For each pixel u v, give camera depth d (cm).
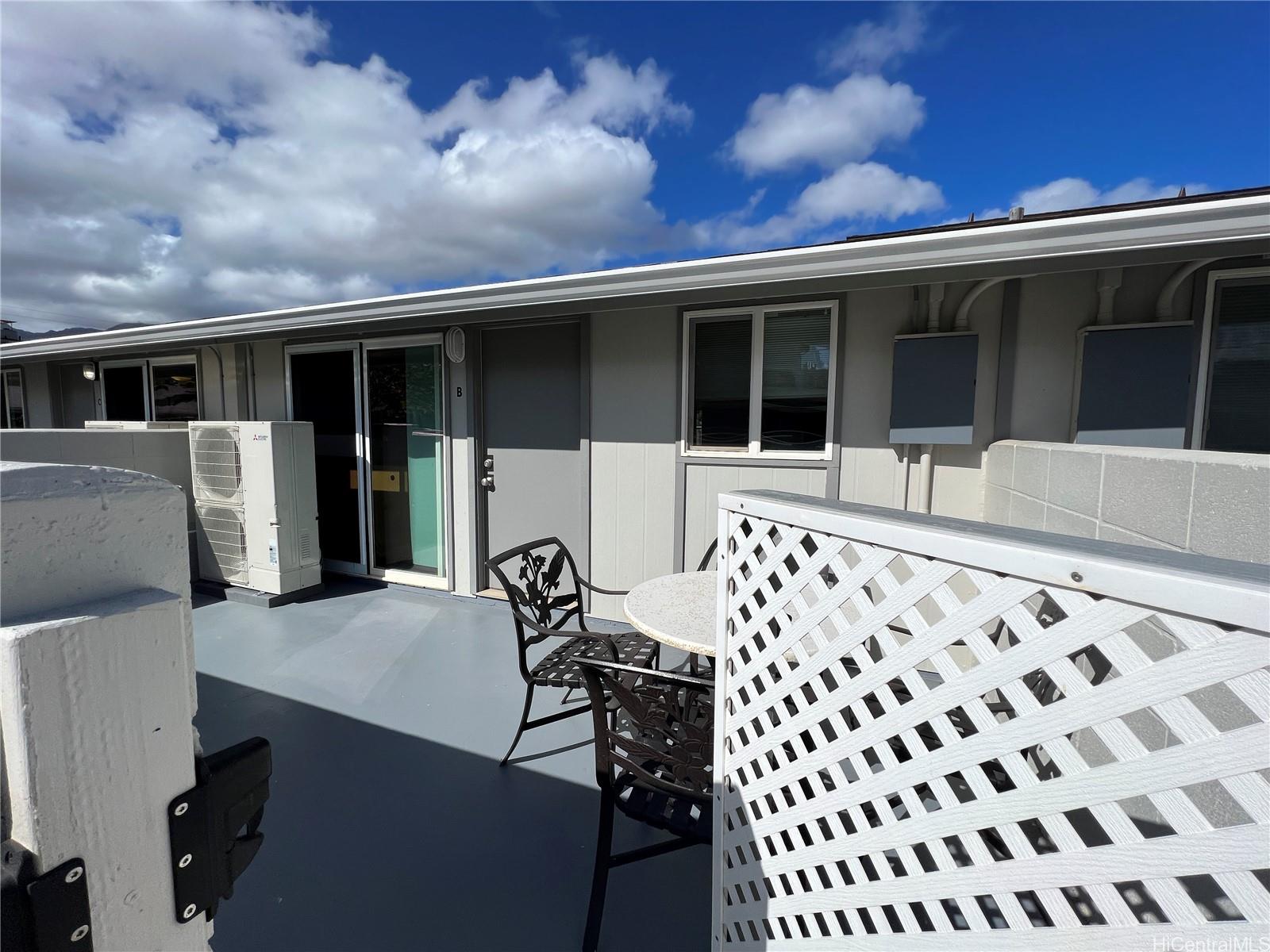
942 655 79
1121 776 63
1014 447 259
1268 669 53
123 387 640
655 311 373
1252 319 258
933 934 83
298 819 207
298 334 458
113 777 49
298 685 311
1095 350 274
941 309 308
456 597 457
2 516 42
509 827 204
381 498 497
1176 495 130
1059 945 70
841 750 96
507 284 327
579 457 416
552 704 291
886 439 324
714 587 238
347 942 159
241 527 455
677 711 167
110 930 49
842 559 96
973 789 77
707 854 194
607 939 161
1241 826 56
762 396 352
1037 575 68
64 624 45
